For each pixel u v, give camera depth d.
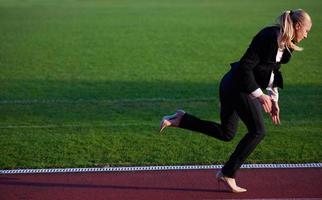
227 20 73.19
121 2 104.00
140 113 28.00
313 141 22.61
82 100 31.05
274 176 18.39
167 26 68.25
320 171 18.86
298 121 25.94
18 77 37.91
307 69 39.88
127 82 36.12
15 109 29.00
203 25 68.44
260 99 15.68
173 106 29.52
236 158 16.48
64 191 17.34
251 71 15.66
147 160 20.39
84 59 45.62
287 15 15.53
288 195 16.70
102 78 37.59
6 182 18.20
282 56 16.06
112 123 26.00
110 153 21.36
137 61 44.50
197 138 23.27
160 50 50.28
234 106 16.30
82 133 24.31
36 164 20.06
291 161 20.05
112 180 18.28
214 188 17.38
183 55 47.44
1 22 73.44
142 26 68.56
